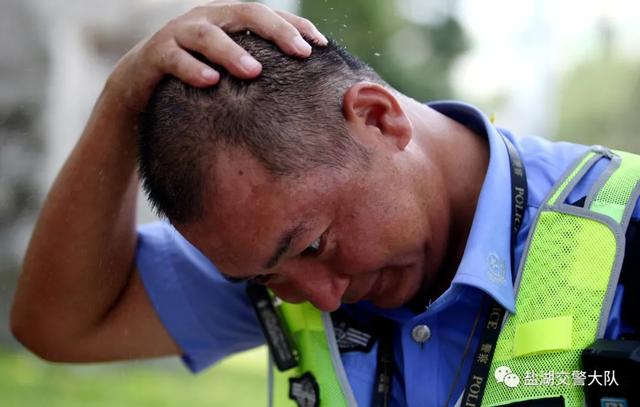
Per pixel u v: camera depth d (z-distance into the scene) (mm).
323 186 1587
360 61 1819
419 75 9031
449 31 9062
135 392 6133
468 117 1916
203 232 1624
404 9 8531
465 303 1743
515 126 9867
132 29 7887
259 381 6566
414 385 1771
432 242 1759
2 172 7246
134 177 2016
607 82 9828
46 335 2113
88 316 2094
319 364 1900
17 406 5633
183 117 1601
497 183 1767
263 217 1573
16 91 7449
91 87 7836
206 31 1664
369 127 1663
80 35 7777
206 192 1581
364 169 1627
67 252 2020
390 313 1834
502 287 1688
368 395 1849
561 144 1917
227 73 1626
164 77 1755
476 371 1675
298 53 1658
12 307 2141
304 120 1595
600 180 1746
